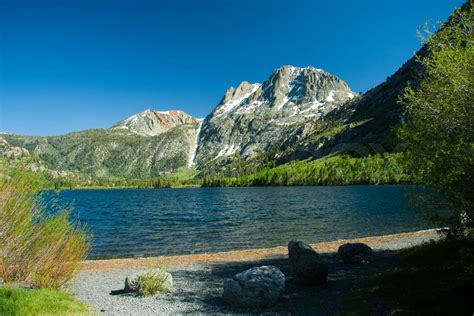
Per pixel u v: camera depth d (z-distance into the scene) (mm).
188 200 136000
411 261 20234
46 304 15109
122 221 67062
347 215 62781
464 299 12711
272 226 53406
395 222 52312
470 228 15156
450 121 13945
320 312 15141
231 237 45406
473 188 12906
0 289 15203
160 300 18094
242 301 16422
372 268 22266
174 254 35812
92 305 17172
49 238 18516
